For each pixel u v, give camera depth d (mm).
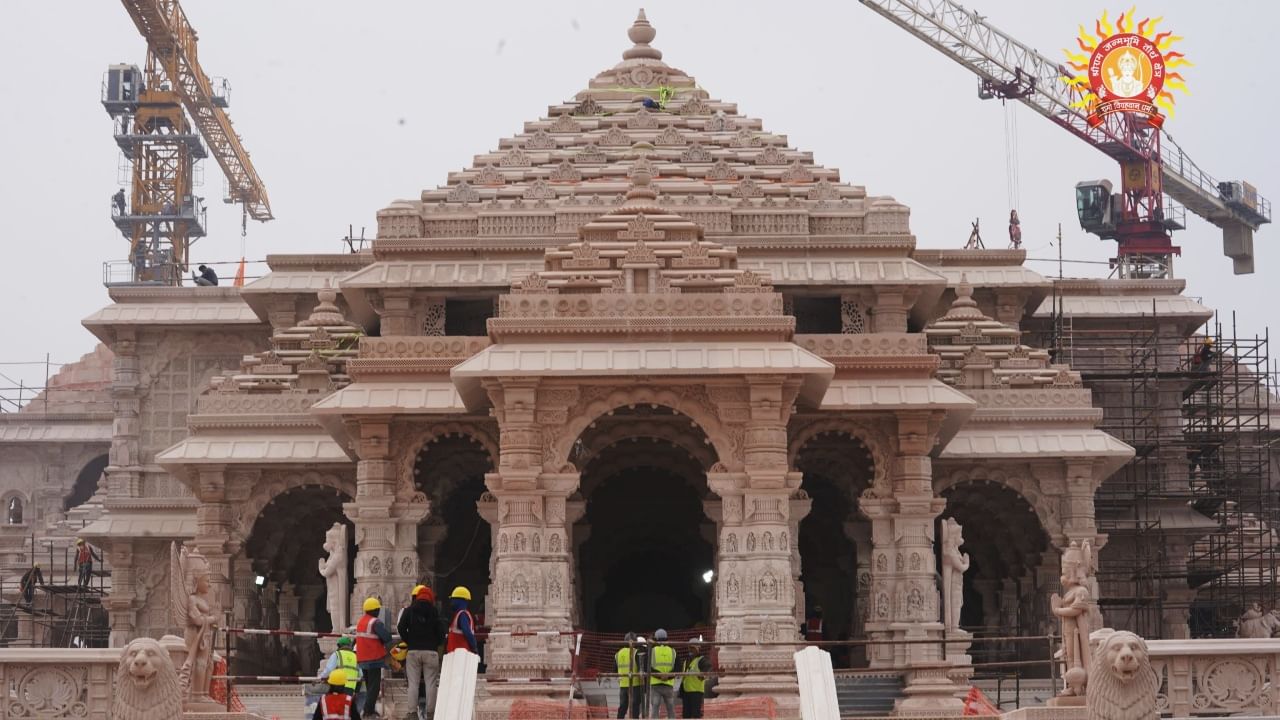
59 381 105750
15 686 36219
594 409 48594
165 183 131750
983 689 54750
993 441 59594
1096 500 71125
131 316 72938
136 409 73000
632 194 53438
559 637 47625
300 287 69812
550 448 48500
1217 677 36312
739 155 66062
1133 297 74750
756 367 47781
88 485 99125
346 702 34125
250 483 58969
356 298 59969
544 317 48750
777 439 48094
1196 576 71062
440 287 58562
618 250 51062
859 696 50656
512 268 59094
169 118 131250
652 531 61062
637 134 67562
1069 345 73625
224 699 41625
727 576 47688
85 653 36312
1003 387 60812
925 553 52500
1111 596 70438
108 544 68562
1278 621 71000
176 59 131875
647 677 41438
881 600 52531
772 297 49094
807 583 60781
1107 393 73062
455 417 53750
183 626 38812
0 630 82188
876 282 58219
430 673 39062
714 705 45781
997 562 63281
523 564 47812
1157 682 32844
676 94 72500
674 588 62938
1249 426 92438
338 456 58719
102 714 36219
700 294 49156
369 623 39469
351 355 62906
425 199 62969
